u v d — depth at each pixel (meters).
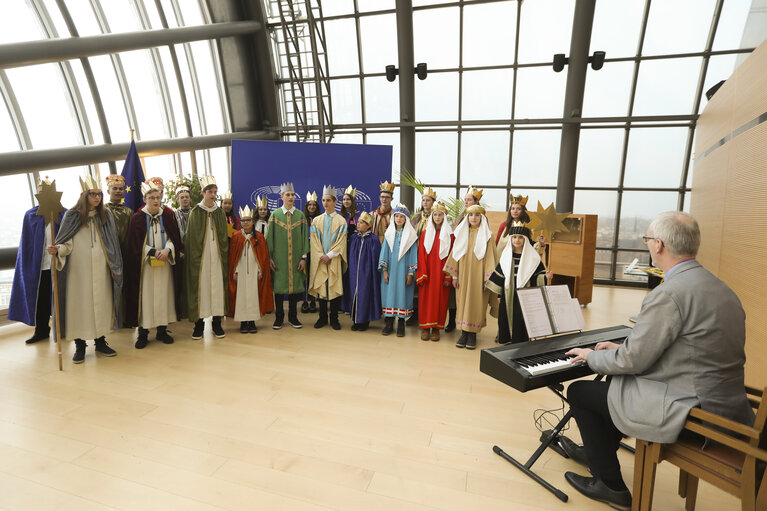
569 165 7.11
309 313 5.30
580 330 2.22
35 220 3.76
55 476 1.96
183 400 2.75
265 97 8.11
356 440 2.30
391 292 4.12
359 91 8.09
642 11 6.59
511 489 1.91
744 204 2.85
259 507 1.77
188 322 4.67
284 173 5.78
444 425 2.48
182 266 4.10
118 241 3.49
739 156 3.02
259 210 4.65
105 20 5.80
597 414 1.76
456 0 7.03
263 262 4.28
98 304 3.35
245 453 2.16
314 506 1.78
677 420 1.39
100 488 1.88
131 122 6.42
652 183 7.40
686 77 6.82
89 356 3.55
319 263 4.32
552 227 3.10
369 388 2.97
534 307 2.11
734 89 3.27
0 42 4.47
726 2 6.18
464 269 3.82
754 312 2.60
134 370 3.24
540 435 2.39
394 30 7.48
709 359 1.40
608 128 7.30
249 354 3.63
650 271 4.77
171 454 2.14
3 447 2.19
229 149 8.30
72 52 4.89
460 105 7.79
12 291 3.83
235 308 4.14
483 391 2.95
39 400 2.72
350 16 7.51
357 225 4.37
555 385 2.09
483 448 2.25
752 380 2.60
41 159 4.91
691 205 5.16
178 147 6.67
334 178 5.81
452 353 3.73
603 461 1.78
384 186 4.64
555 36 7.01
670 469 2.11
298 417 2.55
